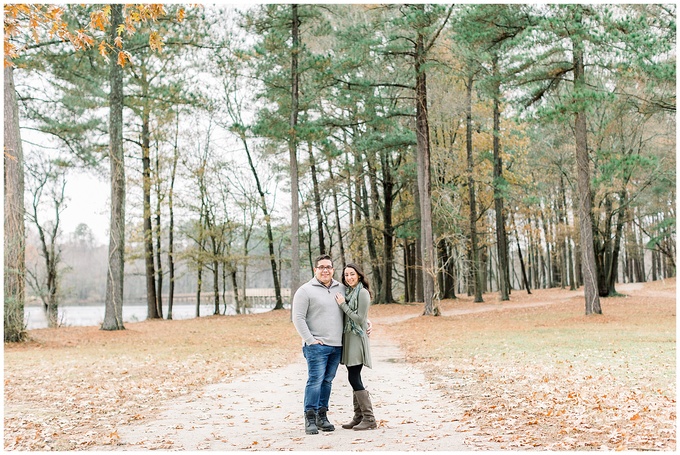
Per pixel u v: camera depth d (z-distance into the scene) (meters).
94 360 13.31
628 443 5.24
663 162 30.27
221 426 6.55
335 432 6.19
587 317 22.12
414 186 37.84
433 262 28.41
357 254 40.28
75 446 5.65
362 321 6.40
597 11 20.17
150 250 32.50
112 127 21.50
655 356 11.60
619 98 23.38
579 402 7.11
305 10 25.03
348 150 31.34
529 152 37.53
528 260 64.38
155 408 7.69
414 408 7.39
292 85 25.69
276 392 8.99
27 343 17.20
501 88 23.95
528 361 11.56
